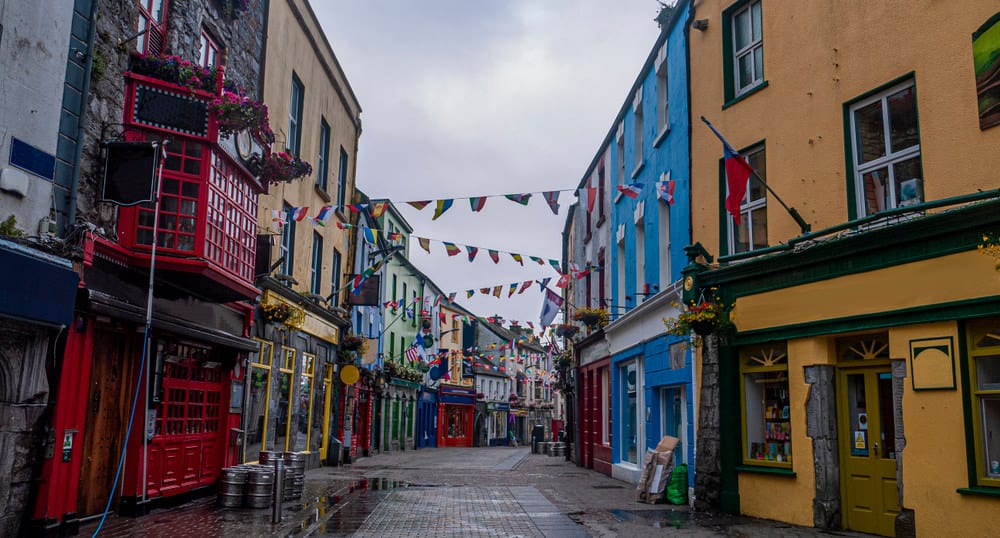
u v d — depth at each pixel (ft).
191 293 36.63
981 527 24.75
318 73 62.13
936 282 26.86
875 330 29.48
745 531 30.37
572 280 91.09
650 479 41.27
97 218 29.12
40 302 24.23
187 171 32.40
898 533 27.48
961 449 25.64
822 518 30.96
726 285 36.88
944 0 27.86
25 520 25.08
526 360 197.26
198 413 38.73
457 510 36.78
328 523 31.96
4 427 24.16
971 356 26.03
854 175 31.35
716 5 40.86
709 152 40.55
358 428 93.20
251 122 33.14
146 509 32.65
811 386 32.01
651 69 52.42
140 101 31.35
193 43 37.37
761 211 36.99
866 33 31.09
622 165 63.31
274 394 51.26
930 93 28.07
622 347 59.67
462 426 169.37
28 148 25.18
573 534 29.63
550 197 38.91
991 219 24.99
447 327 158.71
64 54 27.04
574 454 80.48
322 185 65.51
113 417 32.50
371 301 74.08
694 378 40.27
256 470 36.32
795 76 34.68
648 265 51.88
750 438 35.94
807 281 32.35
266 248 46.60
